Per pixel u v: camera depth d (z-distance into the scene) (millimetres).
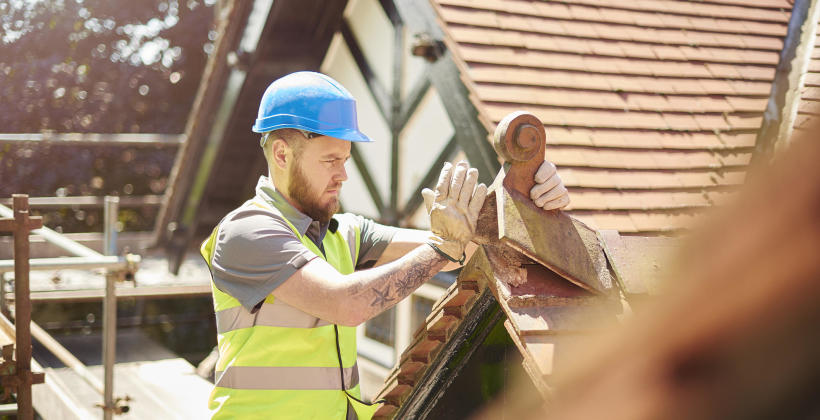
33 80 13180
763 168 200
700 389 202
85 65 13523
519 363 1881
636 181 4141
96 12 13367
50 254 8367
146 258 9281
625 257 1492
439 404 2055
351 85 6758
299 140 1787
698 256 204
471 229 1517
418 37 4738
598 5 5289
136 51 13859
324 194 1850
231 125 7113
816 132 189
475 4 4758
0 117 12969
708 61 5133
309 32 6789
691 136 4539
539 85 4438
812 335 188
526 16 4883
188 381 6352
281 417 1750
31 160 12812
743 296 194
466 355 1971
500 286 1479
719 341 199
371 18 6316
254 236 1701
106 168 13227
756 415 195
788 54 5297
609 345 235
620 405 222
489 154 4312
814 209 184
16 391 3455
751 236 192
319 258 1673
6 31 12984
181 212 8234
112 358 4512
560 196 1505
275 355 1754
